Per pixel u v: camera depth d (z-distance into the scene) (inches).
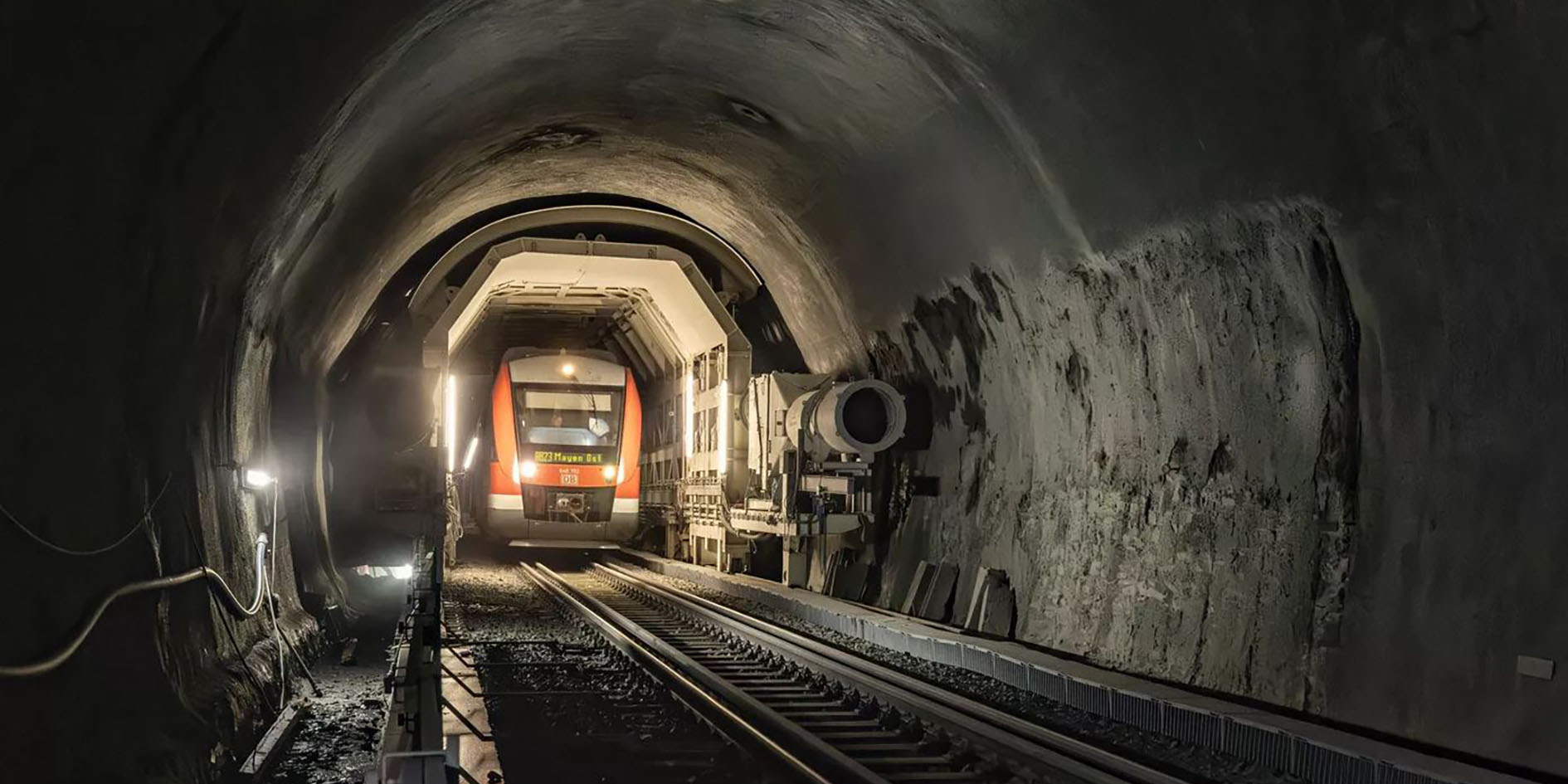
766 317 941.2
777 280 837.2
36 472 203.6
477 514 1131.3
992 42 416.2
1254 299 385.4
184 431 306.8
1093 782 276.5
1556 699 280.8
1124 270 445.1
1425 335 323.6
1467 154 289.7
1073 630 479.8
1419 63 285.9
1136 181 409.1
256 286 381.7
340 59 317.1
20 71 184.2
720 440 879.7
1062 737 322.3
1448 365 317.7
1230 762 315.0
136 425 261.9
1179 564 427.2
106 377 237.8
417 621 341.1
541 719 390.0
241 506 389.4
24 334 197.9
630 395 1087.0
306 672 420.8
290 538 565.9
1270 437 389.1
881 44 472.1
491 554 1373.0
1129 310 452.8
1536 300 289.1
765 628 573.6
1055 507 519.5
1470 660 304.5
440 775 135.8
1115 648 448.5
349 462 850.1
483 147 653.9
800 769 296.2
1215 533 411.8
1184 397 433.1
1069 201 451.2
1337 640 346.9
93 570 224.1
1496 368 303.4
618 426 1074.7
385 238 641.6
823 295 765.3
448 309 835.4
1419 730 314.5
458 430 1226.0
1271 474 388.2
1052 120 426.6
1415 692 317.7
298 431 591.5
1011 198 491.8
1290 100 324.8
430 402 848.3
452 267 849.5
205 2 226.4
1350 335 351.6
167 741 236.5
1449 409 319.3
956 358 622.8
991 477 589.6
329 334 654.5
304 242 440.5
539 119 649.6
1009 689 441.7
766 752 321.4
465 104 542.0
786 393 758.5
